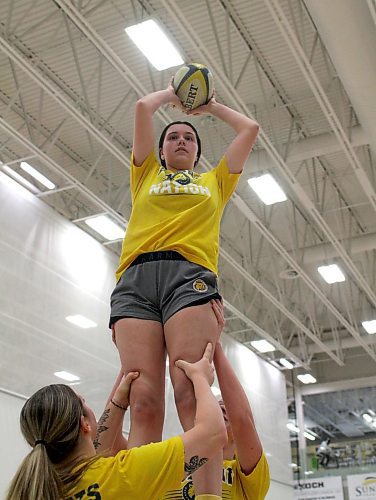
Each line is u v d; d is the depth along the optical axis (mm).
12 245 15477
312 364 31094
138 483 2955
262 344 24906
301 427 29625
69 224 17562
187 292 3701
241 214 20344
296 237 19453
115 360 17797
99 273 18234
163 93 4508
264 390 25609
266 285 24484
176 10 11242
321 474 26734
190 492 4418
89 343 17000
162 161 4480
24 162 16188
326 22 10820
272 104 15891
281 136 16922
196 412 3252
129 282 3895
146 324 3766
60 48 14227
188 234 3932
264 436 24359
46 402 3076
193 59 14602
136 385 3688
